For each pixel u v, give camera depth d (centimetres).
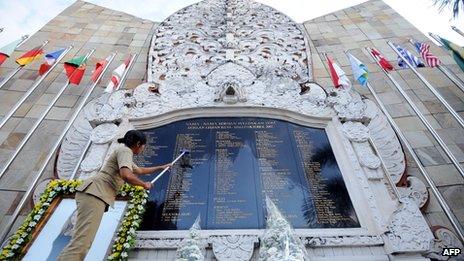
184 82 675
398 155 604
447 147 659
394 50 909
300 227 446
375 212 448
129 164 369
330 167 532
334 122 588
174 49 895
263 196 486
